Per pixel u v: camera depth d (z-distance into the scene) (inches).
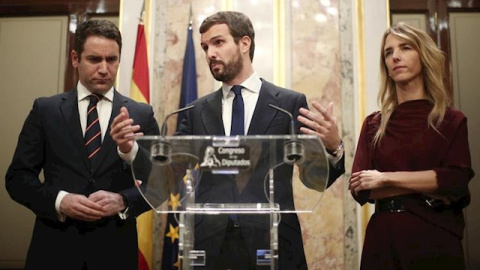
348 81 151.6
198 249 64.2
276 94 91.1
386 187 85.4
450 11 163.6
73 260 84.4
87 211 81.4
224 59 91.7
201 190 63.9
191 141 63.4
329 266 142.6
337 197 145.4
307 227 144.1
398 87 93.3
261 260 63.3
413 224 82.9
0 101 170.9
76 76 169.5
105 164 88.6
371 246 86.0
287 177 63.9
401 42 92.3
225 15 94.7
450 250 81.3
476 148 157.2
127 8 157.4
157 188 64.7
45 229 86.3
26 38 173.3
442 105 88.0
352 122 149.3
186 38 154.5
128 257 86.4
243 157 63.0
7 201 166.6
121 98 96.5
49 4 172.6
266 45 153.3
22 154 89.5
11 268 163.0
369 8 154.9
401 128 89.0
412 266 81.4
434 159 86.0
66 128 90.4
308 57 152.8
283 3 154.9
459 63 161.0
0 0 173.8
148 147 63.8
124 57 154.6
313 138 62.4
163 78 153.0
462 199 84.8
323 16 154.8
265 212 63.1
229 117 91.5
